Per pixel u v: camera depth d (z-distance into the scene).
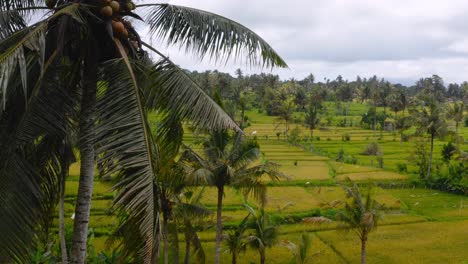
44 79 7.18
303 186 47.97
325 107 122.38
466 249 29.39
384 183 50.91
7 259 6.54
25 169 6.95
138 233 7.19
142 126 6.87
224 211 35.75
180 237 28.92
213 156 18.78
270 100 109.31
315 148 75.56
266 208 37.47
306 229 32.84
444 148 55.28
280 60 9.29
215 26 8.77
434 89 150.00
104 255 18.31
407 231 33.75
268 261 26.20
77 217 8.16
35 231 7.02
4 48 6.82
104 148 6.69
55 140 8.87
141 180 6.55
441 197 46.84
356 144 81.19
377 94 106.75
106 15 7.38
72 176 39.91
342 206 37.66
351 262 26.73
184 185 18.42
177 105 7.84
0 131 7.15
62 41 7.08
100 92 7.41
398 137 89.12
